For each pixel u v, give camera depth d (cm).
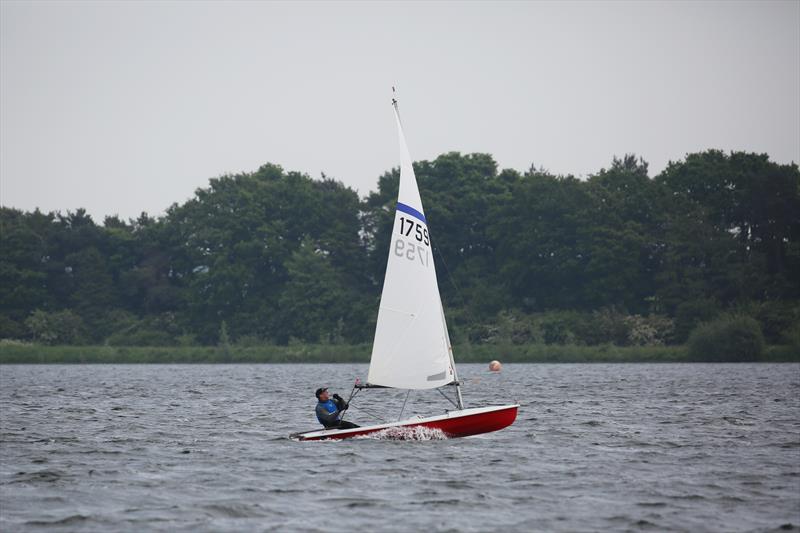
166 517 8144
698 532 7656
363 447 11694
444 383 11788
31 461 11038
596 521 7994
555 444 12188
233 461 10869
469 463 10600
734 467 10444
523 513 8262
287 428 14525
